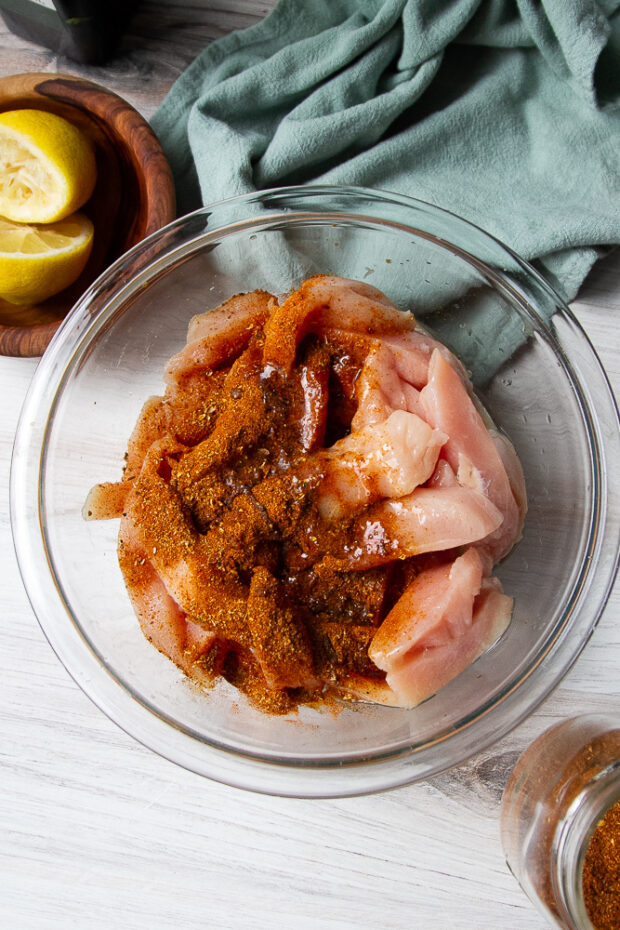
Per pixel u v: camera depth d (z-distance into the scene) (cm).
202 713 72
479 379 75
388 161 76
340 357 69
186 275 74
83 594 73
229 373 69
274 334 68
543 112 76
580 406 72
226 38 79
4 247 75
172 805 77
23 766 77
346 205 73
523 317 73
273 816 76
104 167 79
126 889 77
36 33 81
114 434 75
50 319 78
